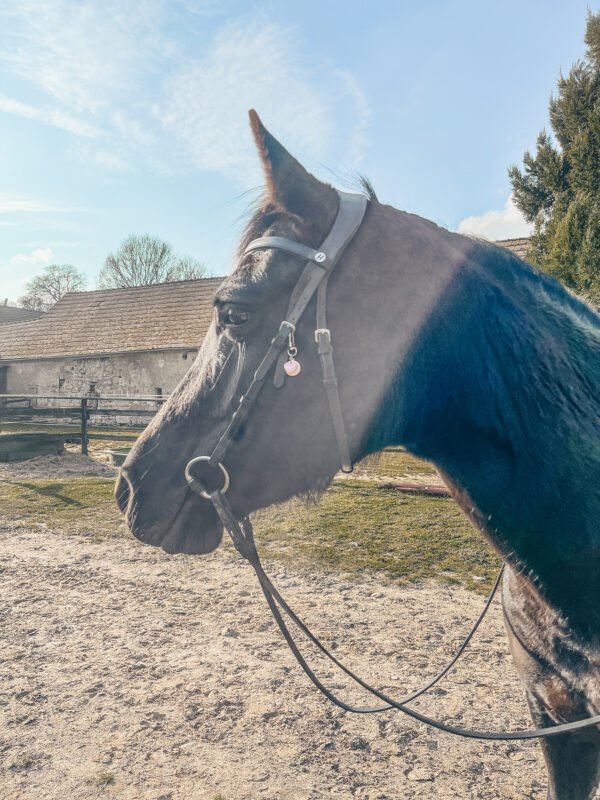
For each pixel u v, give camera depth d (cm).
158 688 346
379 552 626
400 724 313
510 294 138
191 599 499
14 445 1223
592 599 132
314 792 257
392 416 133
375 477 1068
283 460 141
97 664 376
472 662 386
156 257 4781
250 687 349
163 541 153
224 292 137
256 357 138
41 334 2655
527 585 146
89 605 483
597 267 1032
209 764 275
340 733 304
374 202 146
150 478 154
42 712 319
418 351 131
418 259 134
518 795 258
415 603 491
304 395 135
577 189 1195
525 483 131
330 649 404
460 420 133
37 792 254
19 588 521
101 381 2364
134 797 251
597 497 129
